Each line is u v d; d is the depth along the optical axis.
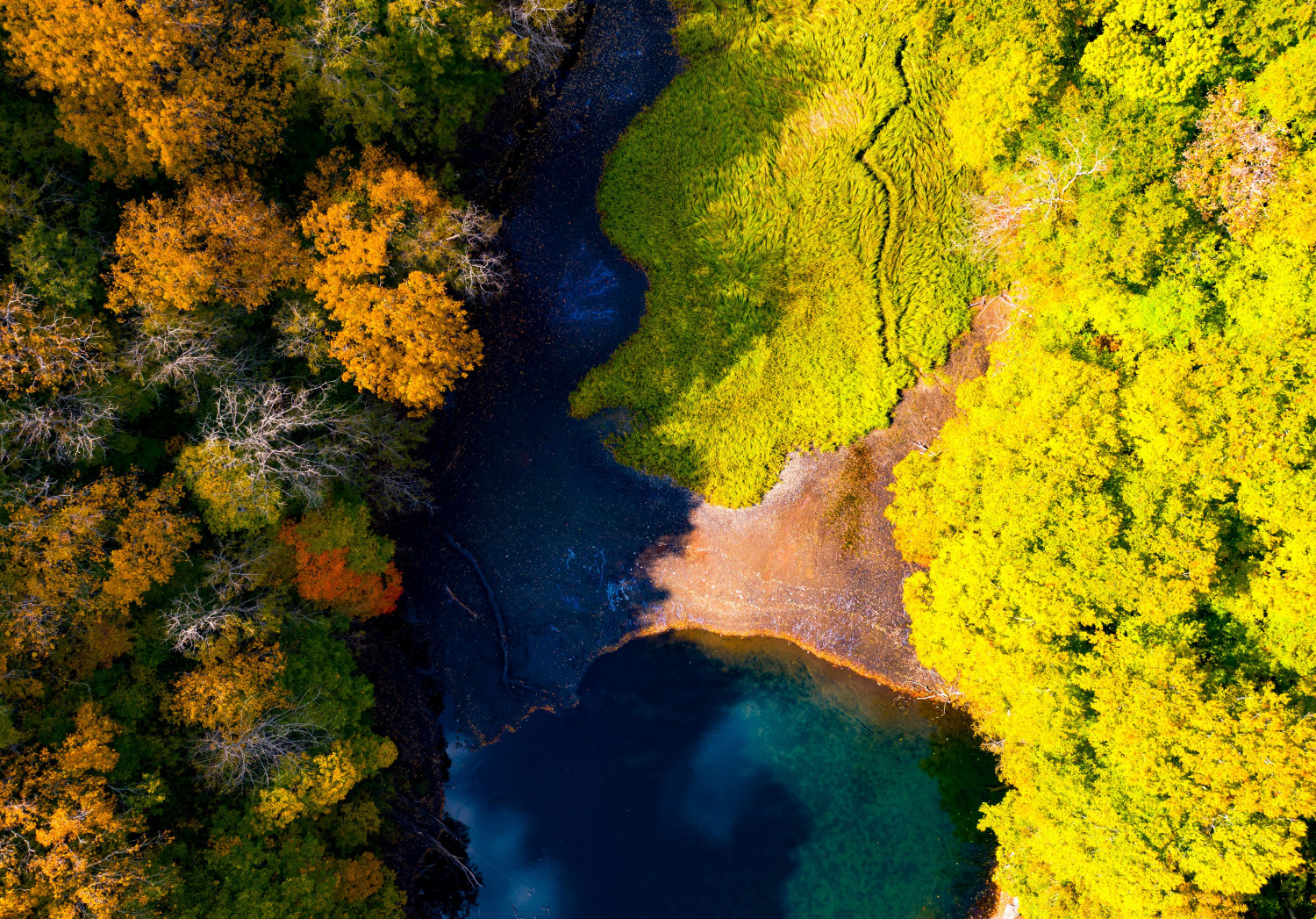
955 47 32.50
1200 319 26.84
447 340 27.59
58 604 24.44
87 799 23.38
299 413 28.03
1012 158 31.06
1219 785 22.72
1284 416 24.02
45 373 24.03
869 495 35.00
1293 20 24.17
